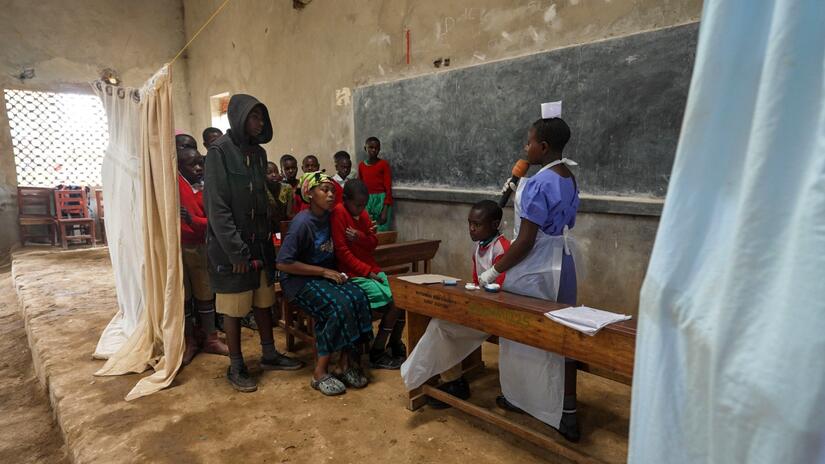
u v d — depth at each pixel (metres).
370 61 5.09
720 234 0.67
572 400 2.06
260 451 2.08
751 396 0.59
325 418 2.34
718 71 0.66
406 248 3.38
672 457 0.71
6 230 7.41
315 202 2.70
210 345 3.21
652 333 0.73
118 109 3.29
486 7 3.92
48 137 7.75
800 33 0.57
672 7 2.95
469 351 2.38
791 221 0.58
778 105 0.58
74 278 5.45
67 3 7.74
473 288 2.13
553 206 1.95
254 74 7.09
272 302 2.82
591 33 3.32
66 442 2.31
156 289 2.95
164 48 8.74
